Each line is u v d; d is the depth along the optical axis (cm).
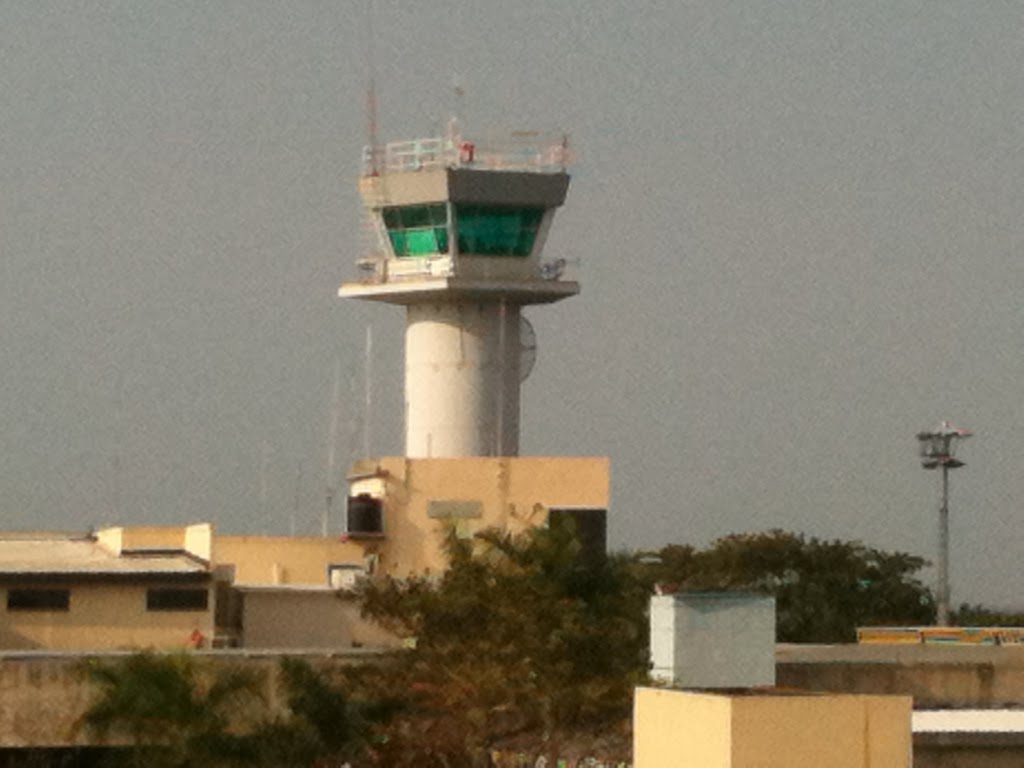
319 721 8919
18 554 12331
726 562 17025
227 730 8981
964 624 16662
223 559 14762
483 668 9294
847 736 6912
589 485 15050
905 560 17425
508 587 9669
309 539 14862
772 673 9288
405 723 9288
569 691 9069
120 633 11712
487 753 9244
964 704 9450
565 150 18200
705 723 7012
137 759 8794
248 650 10475
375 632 12081
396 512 14975
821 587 17062
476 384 18262
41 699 9756
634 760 7575
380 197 18200
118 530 12825
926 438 15425
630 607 9800
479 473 15025
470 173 17962
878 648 10069
